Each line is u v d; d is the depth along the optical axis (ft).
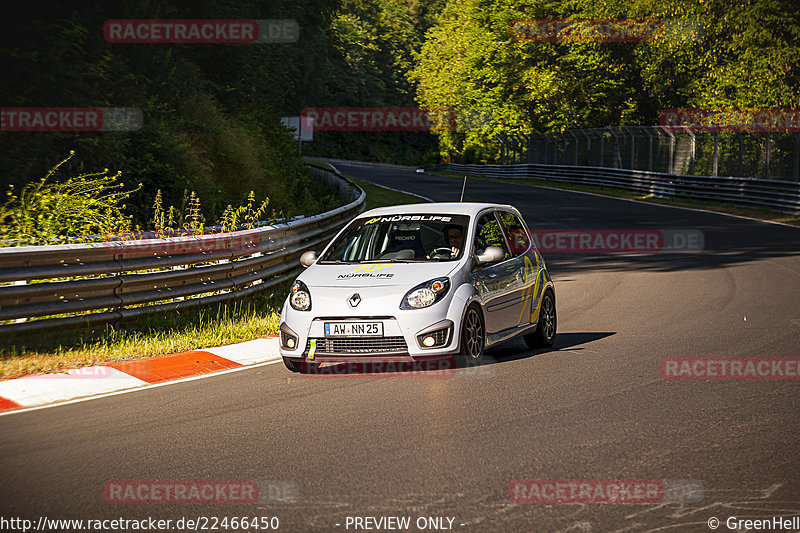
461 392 62.80
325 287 69.56
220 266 97.55
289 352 69.15
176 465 46.21
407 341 66.74
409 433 51.98
